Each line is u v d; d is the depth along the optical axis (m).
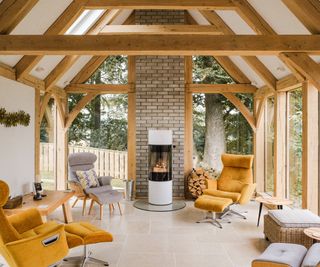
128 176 7.11
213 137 7.44
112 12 5.84
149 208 6.12
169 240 4.40
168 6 4.70
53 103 7.39
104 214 5.71
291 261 2.78
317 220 3.85
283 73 5.40
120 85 7.18
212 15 5.83
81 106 7.27
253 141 7.33
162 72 7.00
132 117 7.18
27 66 4.90
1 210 2.81
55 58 5.68
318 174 4.61
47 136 7.41
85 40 3.74
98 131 7.79
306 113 4.59
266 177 7.08
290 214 4.05
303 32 4.23
